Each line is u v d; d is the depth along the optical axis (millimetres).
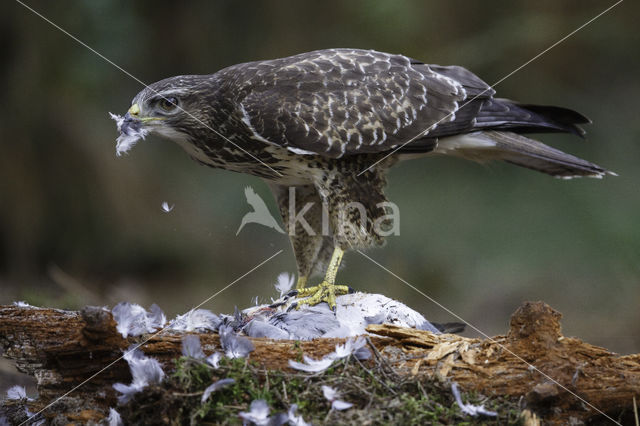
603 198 13203
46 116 12945
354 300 6441
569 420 4746
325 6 14625
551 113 7707
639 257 12094
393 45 14336
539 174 13883
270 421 4395
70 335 4984
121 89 13500
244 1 14648
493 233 13102
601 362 4824
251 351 4906
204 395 4445
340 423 4402
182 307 11766
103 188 13156
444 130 7219
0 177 12781
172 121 7016
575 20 14438
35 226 12852
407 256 12969
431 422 4477
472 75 7676
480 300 12055
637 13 14398
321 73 7027
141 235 13242
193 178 13992
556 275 12219
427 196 13953
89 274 12781
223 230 13445
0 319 5055
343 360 4848
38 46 12867
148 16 14070
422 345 5102
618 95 14453
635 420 4805
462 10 14555
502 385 4781
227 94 7008
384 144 7043
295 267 13055
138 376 4648
